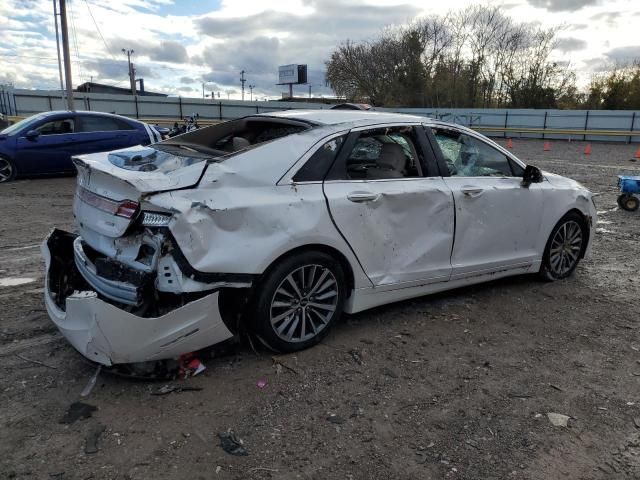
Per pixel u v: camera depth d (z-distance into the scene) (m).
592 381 3.47
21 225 7.28
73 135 11.12
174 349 3.11
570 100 51.91
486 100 54.38
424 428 2.91
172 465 2.53
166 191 3.06
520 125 38.06
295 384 3.28
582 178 14.55
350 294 3.84
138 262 3.14
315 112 4.21
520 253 4.89
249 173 3.33
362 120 3.98
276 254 3.29
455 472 2.57
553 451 2.75
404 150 4.16
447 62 55.16
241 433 2.79
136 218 3.04
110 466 2.51
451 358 3.71
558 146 30.02
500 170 4.78
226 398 3.10
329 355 3.66
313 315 3.71
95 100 35.56
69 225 7.36
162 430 2.79
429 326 4.22
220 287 3.14
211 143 4.41
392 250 3.93
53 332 3.88
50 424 2.80
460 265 4.38
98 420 2.85
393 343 3.90
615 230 8.11
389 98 56.81
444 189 4.19
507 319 4.43
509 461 2.66
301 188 3.49
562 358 3.78
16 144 10.64
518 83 52.19
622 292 5.17
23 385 3.16
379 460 2.63
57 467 2.48
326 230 3.51
